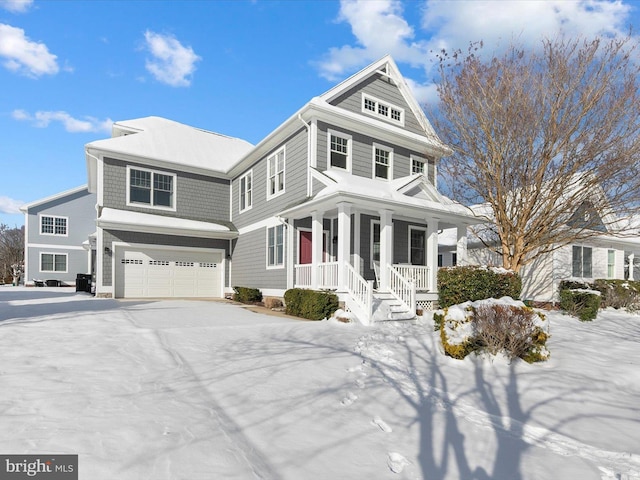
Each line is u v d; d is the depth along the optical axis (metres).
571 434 3.94
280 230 14.28
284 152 14.52
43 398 3.91
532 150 11.74
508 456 3.40
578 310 12.08
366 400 4.53
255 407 4.12
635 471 3.23
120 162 16.38
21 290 21.94
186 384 4.67
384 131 14.62
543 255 15.56
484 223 14.50
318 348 6.84
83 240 29.41
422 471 3.05
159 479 2.62
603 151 11.26
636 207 11.83
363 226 13.88
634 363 6.45
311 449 3.27
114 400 3.99
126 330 7.23
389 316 10.12
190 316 9.80
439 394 4.91
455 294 11.84
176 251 17.06
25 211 27.55
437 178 15.60
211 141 21.28
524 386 5.25
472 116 12.79
